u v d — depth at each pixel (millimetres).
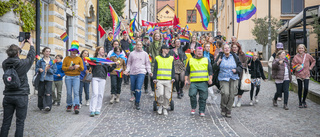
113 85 10328
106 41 14742
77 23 17516
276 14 28391
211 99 11094
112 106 9883
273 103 10391
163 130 7105
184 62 11812
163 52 9023
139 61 9648
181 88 11727
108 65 8859
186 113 9070
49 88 8758
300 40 23422
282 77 9977
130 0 34469
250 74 10492
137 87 9477
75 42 8758
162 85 8852
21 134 5727
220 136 6633
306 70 10016
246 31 29219
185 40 11672
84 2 19016
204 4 15320
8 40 9930
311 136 6852
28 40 5969
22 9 10742
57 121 7730
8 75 5500
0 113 8469
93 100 8492
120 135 6656
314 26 12719
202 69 8711
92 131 6949
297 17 14828
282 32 20500
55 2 13719
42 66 8688
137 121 7984
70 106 8945
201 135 6699
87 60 8477
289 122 8156
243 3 14453
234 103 10188
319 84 13047
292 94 12781
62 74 9750
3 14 9852
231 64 8570
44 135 6484
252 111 9570
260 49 28766
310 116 8852
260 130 7332
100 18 23062
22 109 5738
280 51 10070
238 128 7422
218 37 16328
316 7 13047
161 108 8883
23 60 5750
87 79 9742
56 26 13914
